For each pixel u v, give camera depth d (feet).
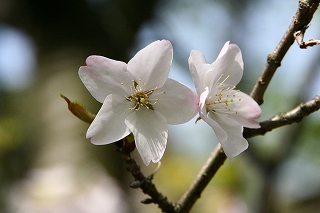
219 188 2.30
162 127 1.34
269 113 2.53
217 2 2.65
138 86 1.35
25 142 2.14
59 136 1.94
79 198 1.65
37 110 2.23
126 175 1.99
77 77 2.31
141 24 2.87
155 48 1.34
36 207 1.64
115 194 1.69
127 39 2.83
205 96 1.32
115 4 2.84
